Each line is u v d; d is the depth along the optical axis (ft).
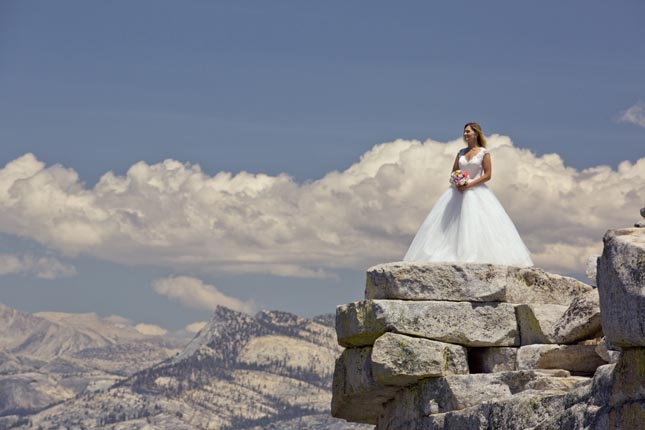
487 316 54.80
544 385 46.29
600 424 35.76
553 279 57.06
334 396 64.39
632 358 34.37
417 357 53.47
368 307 55.77
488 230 61.26
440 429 51.49
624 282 33.37
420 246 63.16
